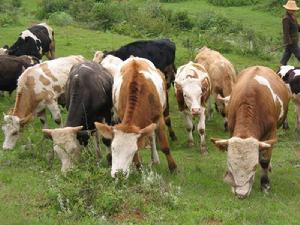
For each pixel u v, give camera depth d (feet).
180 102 40.68
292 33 57.47
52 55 62.49
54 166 34.86
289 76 43.42
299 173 35.53
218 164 37.29
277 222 27.17
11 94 52.37
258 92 30.35
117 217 27.48
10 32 82.79
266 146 28.07
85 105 33.78
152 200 28.94
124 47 49.08
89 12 98.48
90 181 29.17
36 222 26.99
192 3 120.78
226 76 44.73
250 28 92.48
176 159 38.11
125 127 29.14
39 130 43.16
